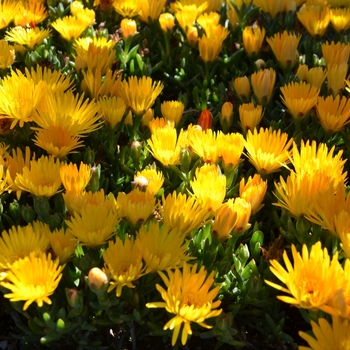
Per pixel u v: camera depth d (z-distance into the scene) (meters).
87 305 0.45
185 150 0.53
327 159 0.50
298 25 0.80
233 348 0.49
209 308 0.40
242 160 0.54
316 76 0.64
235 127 0.66
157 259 0.42
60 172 0.48
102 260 0.47
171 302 0.41
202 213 0.46
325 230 0.48
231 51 0.76
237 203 0.47
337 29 0.75
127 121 0.59
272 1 0.78
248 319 0.50
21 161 0.51
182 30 0.79
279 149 0.52
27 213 0.49
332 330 0.40
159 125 0.56
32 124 0.57
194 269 0.42
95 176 0.51
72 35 0.71
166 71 0.76
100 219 0.44
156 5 0.77
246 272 0.49
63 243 0.45
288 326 0.51
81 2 0.82
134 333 0.47
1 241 0.44
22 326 0.46
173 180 0.56
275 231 0.56
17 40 0.68
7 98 0.54
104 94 0.60
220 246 0.49
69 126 0.53
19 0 0.79
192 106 0.73
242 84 0.64
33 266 0.41
